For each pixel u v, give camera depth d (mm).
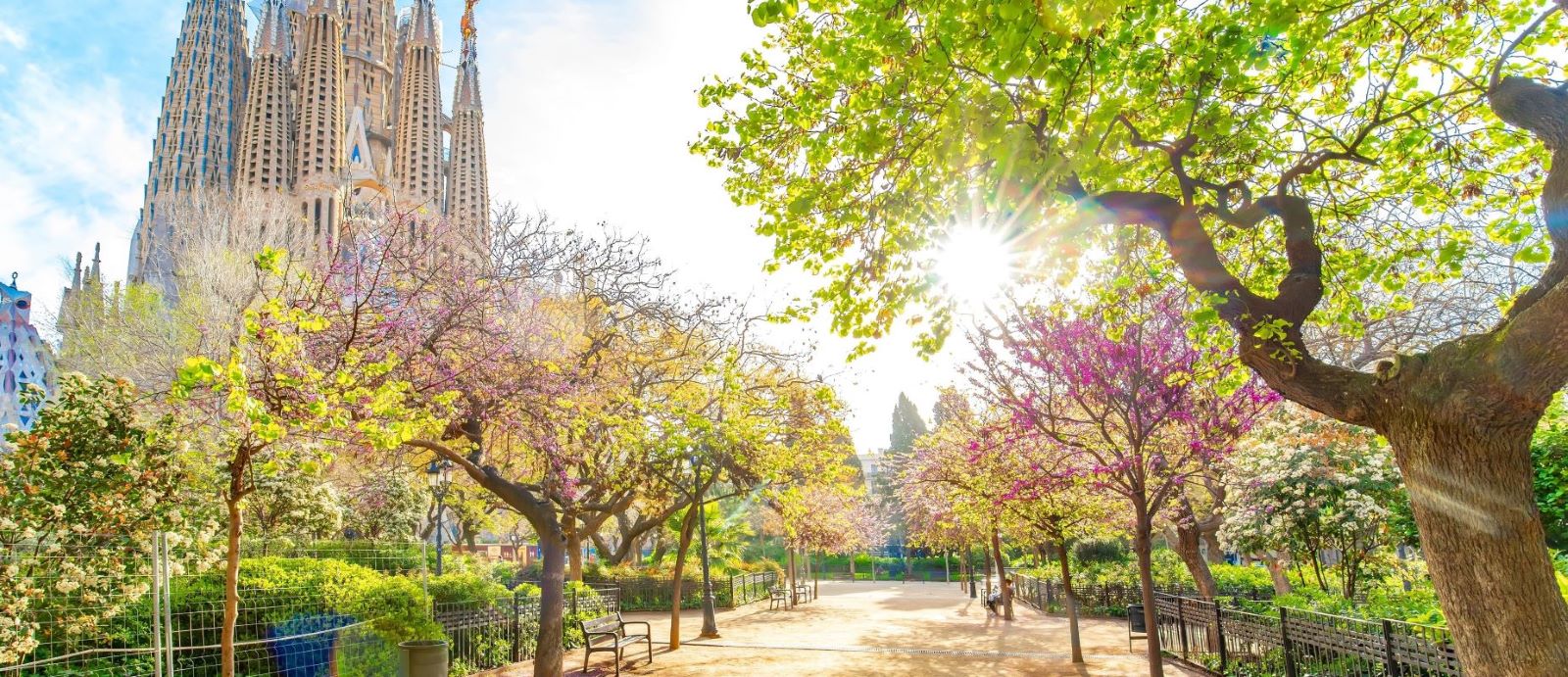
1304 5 4867
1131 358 9977
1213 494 14492
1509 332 3846
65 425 7496
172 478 8070
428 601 11469
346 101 126750
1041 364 10609
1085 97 5645
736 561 34219
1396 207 7570
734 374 14461
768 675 13359
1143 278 8453
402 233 10969
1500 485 3971
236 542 6242
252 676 9117
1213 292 5844
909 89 5859
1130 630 15828
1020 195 5508
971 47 4941
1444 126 6855
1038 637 18406
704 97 7117
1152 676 9750
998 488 13695
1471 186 6930
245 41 115438
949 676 12977
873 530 41312
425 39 133250
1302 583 15398
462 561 21328
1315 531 12414
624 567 30156
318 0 116375
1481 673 3955
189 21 109500
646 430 13008
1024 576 29672
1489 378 3924
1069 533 14742
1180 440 11141
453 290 10883
